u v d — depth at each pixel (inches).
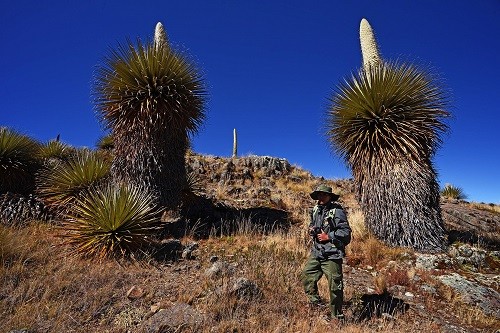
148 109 269.1
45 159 408.8
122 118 281.7
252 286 182.5
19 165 331.0
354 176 309.1
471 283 220.4
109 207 229.0
